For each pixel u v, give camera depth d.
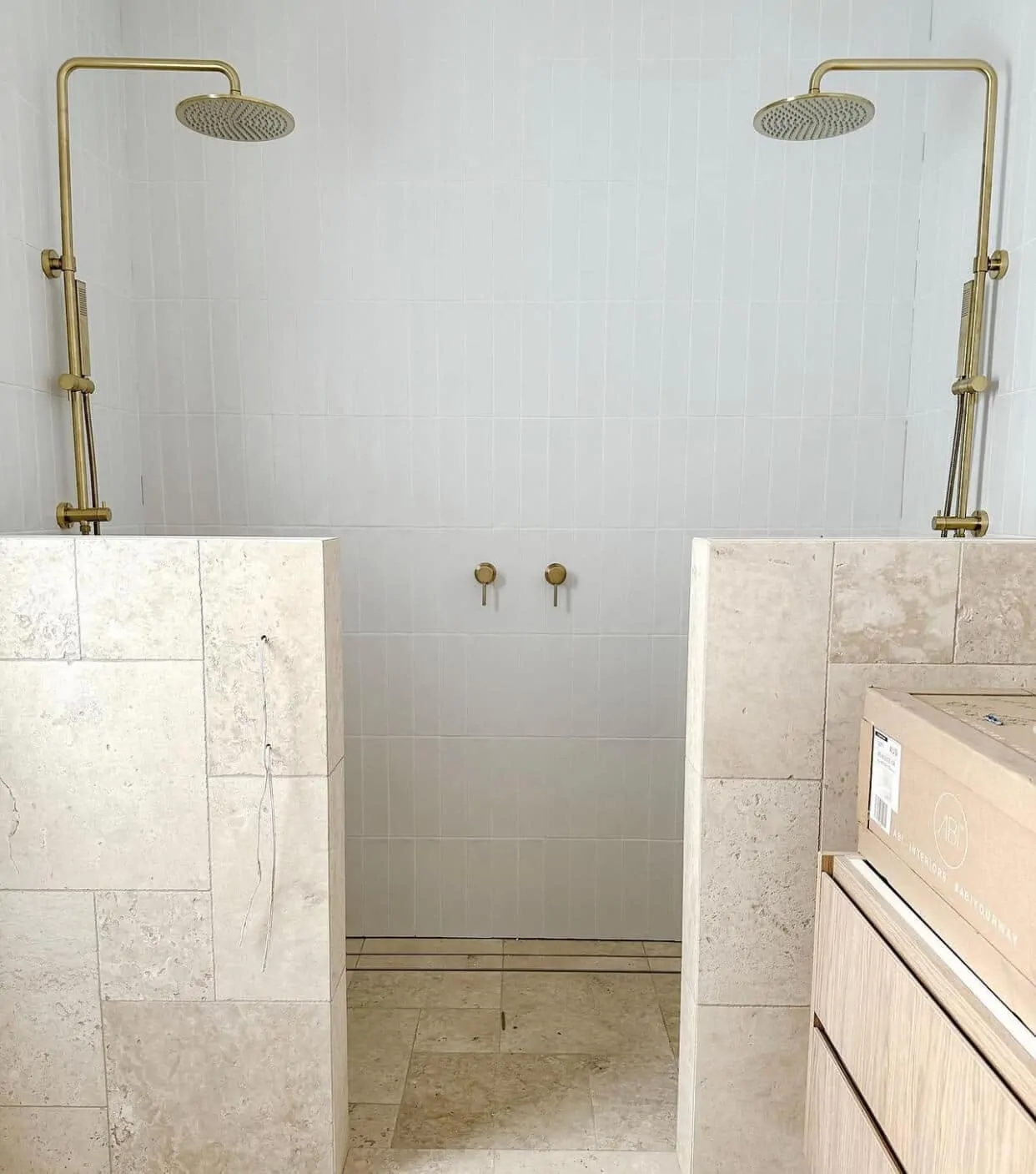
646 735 2.35
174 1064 1.52
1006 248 1.72
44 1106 1.53
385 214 2.19
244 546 1.41
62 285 1.83
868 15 2.11
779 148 2.15
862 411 2.23
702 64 2.13
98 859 1.47
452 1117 1.73
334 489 2.27
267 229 2.19
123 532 2.16
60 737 1.45
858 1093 1.19
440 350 2.23
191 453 2.26
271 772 1.46
